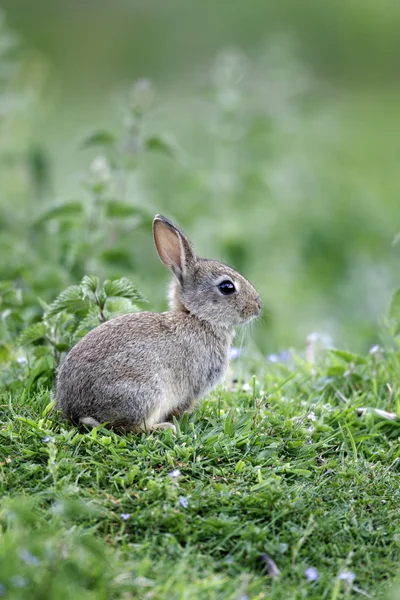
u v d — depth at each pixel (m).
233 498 8.35
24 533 7.19
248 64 23.03
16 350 11.12
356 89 37.22
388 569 7.80
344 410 10.22
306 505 8.45
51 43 39.12
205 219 18.19
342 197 24.06
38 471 8.50
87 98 34.25
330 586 7.50
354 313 18.44
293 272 20.83
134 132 14.45
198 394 10.21
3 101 17.80
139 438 9.39
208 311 10.36
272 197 21.53
